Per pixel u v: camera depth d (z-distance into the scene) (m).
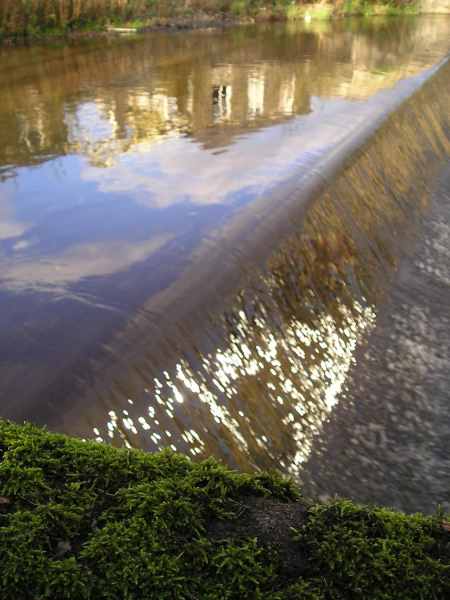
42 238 4.63
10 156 6.61
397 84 10.68
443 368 5.26
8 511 1.88
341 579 1.81
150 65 11.87
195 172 6.09
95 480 2.01
